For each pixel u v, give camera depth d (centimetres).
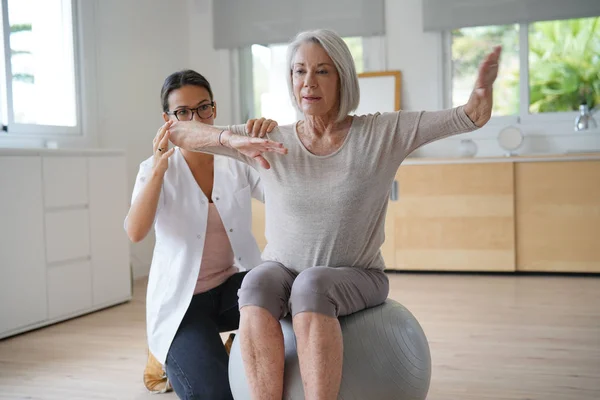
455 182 459
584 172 439
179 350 197
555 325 316
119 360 281
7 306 318
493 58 156
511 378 244
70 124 433
